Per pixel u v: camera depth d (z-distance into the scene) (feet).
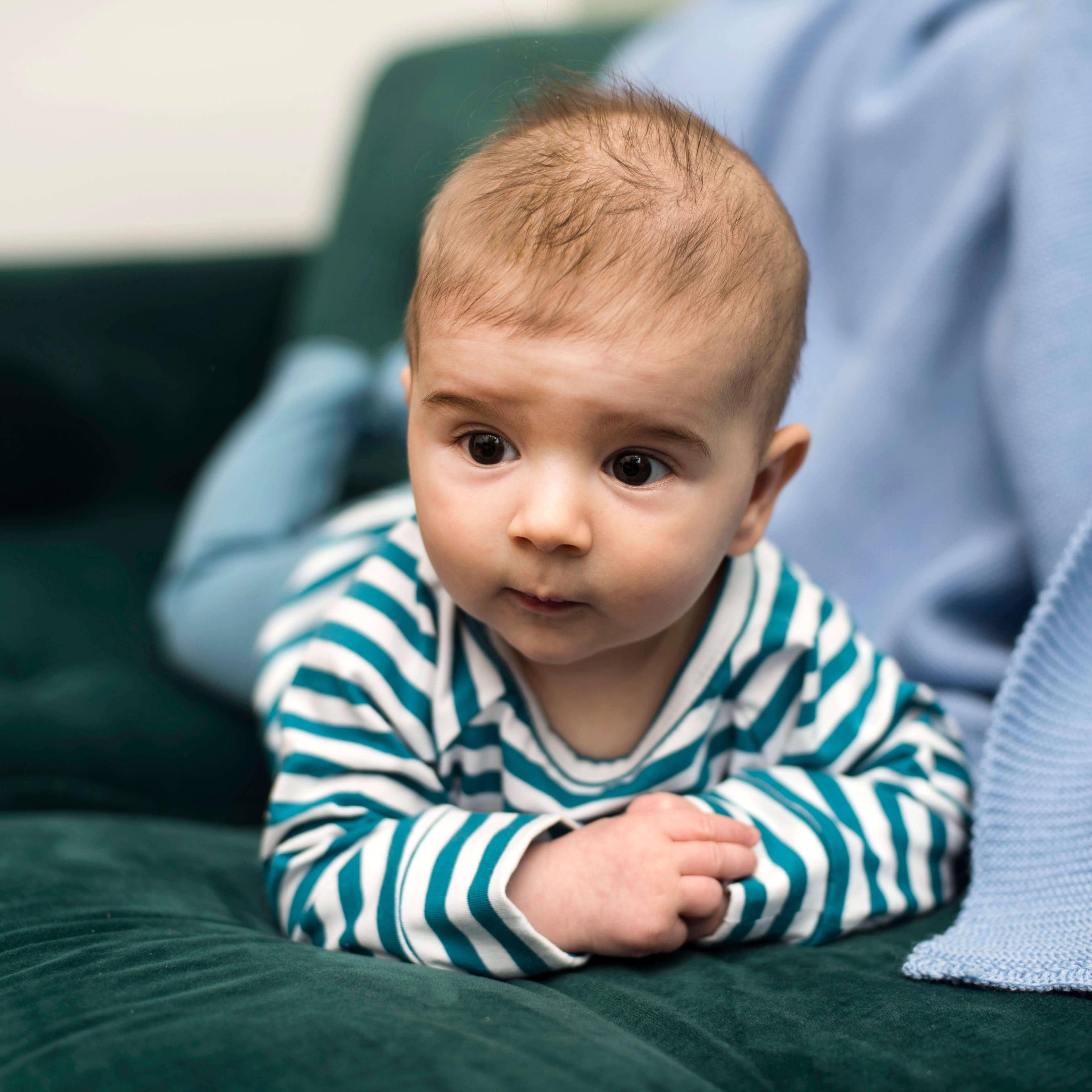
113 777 3.51
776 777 2.33
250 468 4.39
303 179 6.83
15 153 6.72
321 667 2.39
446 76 5.18
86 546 4.93
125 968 1.84
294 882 2.25
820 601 2.55
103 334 5.42
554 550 1.91
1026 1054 1.61
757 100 3.96
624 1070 1.50
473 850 2.05
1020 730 2.29
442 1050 1.51
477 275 1.96
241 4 6.72
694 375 1.91
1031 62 3.16
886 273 3.65
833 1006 1.80
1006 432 2.98
